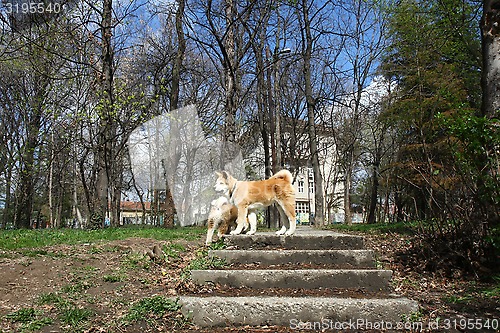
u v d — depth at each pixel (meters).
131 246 6.31
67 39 13.53
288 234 6.01
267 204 6.23
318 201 17.28
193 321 3.72
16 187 21.09
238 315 3.73
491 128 4.38
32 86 17.22
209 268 4.91
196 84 21.47
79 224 26.97
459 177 4.89
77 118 14.41
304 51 18.50
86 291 4.29
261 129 20.64
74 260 5.35
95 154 20.17
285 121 26.25
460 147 4.82
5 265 4.89
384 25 19.03
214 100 21.91
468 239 4.91
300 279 4.47
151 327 3.53
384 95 21.98
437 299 4.07
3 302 3.84
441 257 5.12
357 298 3.93
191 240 7.38
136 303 3.88
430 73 13.38
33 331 3.28
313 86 24.17
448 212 5.18
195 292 4.27
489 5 5.54
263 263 5.15
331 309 3.73
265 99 20.69
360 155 25.39
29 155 18.41
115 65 18.17
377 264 5.23
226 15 13.79
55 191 29.55
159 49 18.64
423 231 5.48
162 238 7.62
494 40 5.46
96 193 12.13
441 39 13.50
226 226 6.54
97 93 12.54
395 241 7.85
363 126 24.56
